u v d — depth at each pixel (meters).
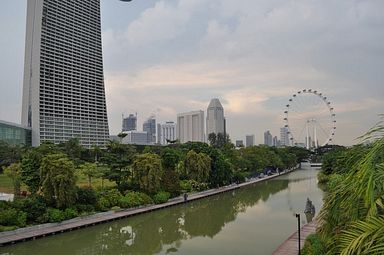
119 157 62.72
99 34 169.25
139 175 59.47
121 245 37.94
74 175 45.50
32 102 136.88
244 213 55.00
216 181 82.00
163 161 69.31
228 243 37.47
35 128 135.25
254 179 108.62
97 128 165.88
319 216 10.38
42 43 139.00
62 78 147.62
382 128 6.46
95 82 166.00
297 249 31.16
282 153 155.88
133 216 50.19
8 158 78.75
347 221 8.24
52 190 43.78
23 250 35.47
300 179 114.38
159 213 54.84
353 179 7.02
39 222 40.25
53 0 144.00
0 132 108.62
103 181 65.19
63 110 147.75
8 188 61.25
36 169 46.69
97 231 43.53
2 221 37.81
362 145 7.86
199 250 35.16
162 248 36.50
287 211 56.00
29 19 139.25
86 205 47.28
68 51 151.25
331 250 8.27
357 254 5.97
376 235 5.91
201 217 52.19
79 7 157.62
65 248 36.88
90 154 95.06
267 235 40.47
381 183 6.27
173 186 65.25
